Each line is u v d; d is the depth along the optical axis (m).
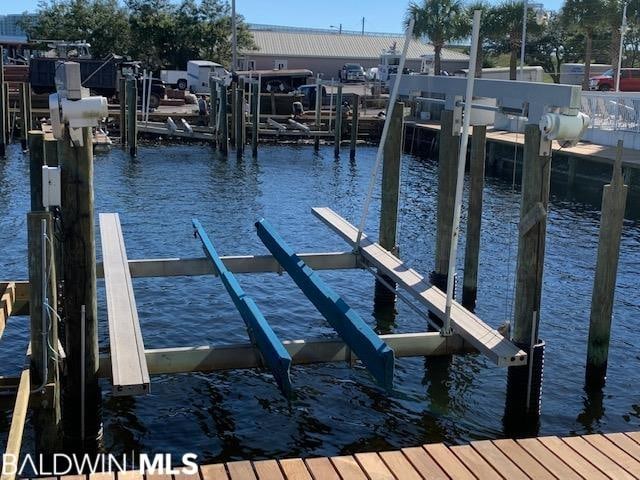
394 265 10.47
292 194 23.58
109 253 10.35
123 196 22.03
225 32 58.50
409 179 27.34
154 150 32.16
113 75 35.22
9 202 20.36
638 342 11.06
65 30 56.78
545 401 8.99
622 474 5.79
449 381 9.46
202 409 8.60
